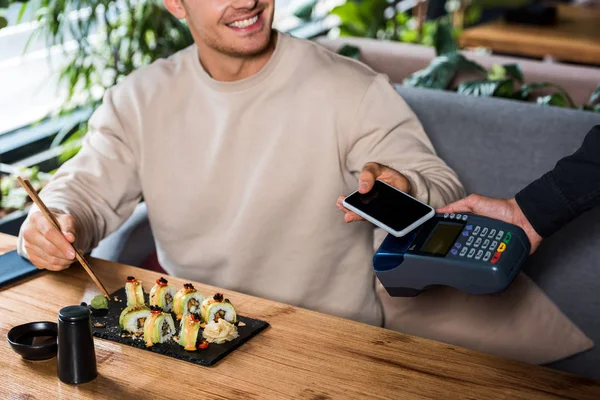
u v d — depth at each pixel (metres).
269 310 1.42
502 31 3.67
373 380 1.20
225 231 1.82
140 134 1.85
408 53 3.00
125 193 1.86
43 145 3.10
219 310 1.35
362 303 1.85
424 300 1.88
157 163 1.84
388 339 1.31
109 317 1.39
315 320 1.38
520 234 1.30
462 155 2.03
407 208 1.41
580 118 1.93
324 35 4.29
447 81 2.70
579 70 2.75
